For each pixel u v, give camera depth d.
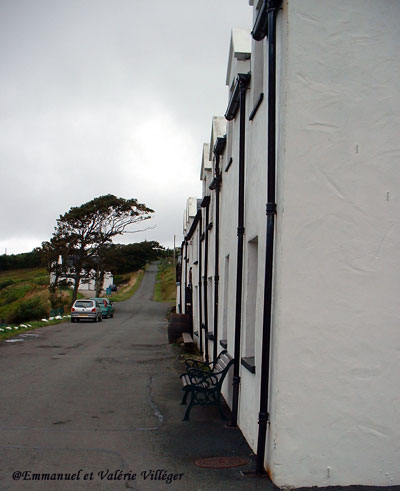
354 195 5.21
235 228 7.98
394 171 5.29
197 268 17.92
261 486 4.97
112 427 7.12
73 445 6.26
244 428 6.68
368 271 5.19
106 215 52.50
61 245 50.38
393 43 5.36
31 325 28.83
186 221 23.72
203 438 6.59
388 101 5.32
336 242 5.16
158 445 6.29
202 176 15.27
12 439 6.46
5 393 9.40
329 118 5.23
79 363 13.77
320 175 5.18
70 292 64.06
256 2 6.51
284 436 4.99
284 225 5.10
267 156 5.59
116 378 11.34
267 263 5.25
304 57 5.22
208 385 7.96
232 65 8.89
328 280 5.13
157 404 8.65
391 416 5.12
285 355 5.03
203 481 5.10
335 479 5.02
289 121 5.16
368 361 5.13
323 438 5.03
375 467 5.07
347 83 5.27
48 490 4.86
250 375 6.34
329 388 5.06
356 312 5.14
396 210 5.26
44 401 8.76
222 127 12.32
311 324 5.08
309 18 5.25
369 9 5.34
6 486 4.94
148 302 65.38
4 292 67.94
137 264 64.62
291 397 5.01
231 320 8.28
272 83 5.38
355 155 5.24
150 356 15.55
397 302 5.21
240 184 7.32
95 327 30.08
